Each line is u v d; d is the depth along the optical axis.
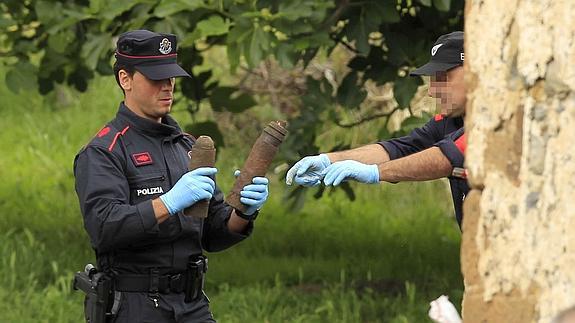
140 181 10.41
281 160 17.78
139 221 10.02
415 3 17.92
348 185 20.69
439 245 23.17
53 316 17.38
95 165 10.30
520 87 6.62
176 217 10.45
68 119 36.81
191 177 10.14
